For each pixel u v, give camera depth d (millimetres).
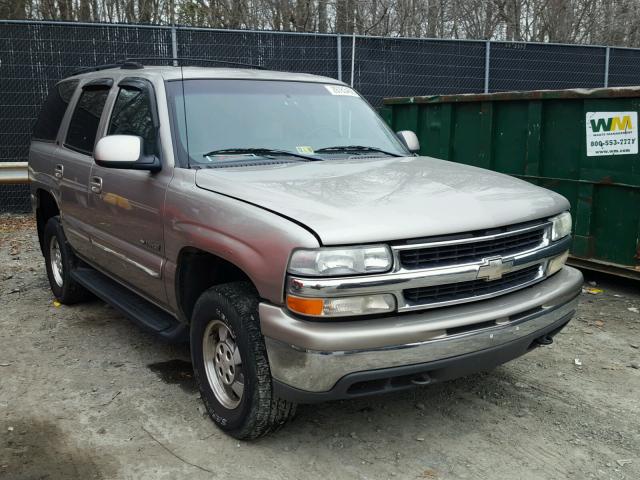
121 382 4324
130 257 4324
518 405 3994
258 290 3082
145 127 4188
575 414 3887
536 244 3510
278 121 4309
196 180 3656
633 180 5953
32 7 16234
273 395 3215
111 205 4453
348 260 2873
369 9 18250
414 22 19000
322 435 3621
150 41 10633
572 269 3850
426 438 3602
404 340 2941
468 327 3123
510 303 3277
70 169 5160
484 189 3561
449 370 3098
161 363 4641
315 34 11320
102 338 5133
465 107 7656
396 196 3281
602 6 20953
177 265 3748
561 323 3623
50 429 3697
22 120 10453
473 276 3119
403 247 2961
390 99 8648
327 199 3193
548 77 12930
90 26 10375
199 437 3602
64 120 5629
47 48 10336
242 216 3197
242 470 3283
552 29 20578
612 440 3594
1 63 10234
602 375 4441
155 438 3594
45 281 6805
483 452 3461
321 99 4691
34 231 9469
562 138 6566
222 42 10898
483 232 3178
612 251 6277
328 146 4332
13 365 4598
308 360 2902
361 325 2928
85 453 3445
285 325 2945
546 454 3443
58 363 4637
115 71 5051
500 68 12570
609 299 6086
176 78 4258
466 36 20234
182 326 3969
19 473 3260
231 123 4141
